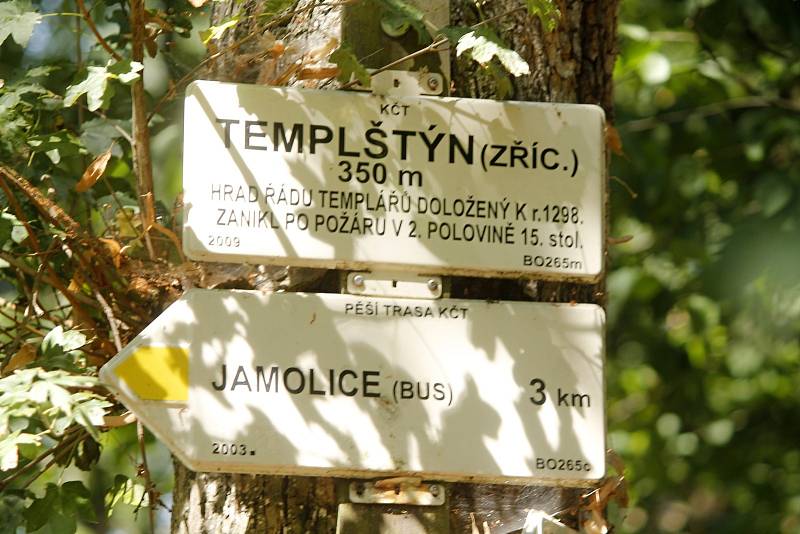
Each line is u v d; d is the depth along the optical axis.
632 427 10.95
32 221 4.61
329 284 3.70
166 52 5.55
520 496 3.76
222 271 3.85
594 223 3.64
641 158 9.16
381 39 3.80
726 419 10.83
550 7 3.70
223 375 3.47
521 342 3.58
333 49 3.75
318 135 3.58
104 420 3.93
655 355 10.33
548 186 3.64
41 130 4.95
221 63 4.08
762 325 9.49
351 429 3.48
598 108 3.70
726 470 10.86
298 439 3.46
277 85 3.75
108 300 4.30
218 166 3.53
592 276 3.62
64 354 3.99
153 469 8.81
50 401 3.81
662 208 9.39
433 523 3.57
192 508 3.77
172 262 4.41
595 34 4.18
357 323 3.54
